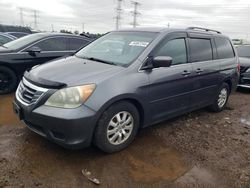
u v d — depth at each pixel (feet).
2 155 10.53
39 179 9.25
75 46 22.62
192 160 11.29
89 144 10.24
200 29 16.40
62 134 9.73
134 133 11.89
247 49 30.50
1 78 19.12
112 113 10.57
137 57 11.92
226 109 19.30
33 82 10.50
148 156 11.34
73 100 9.63
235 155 12.01
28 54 19.86
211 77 16.03
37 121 9.95
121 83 10.69
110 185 9.25
